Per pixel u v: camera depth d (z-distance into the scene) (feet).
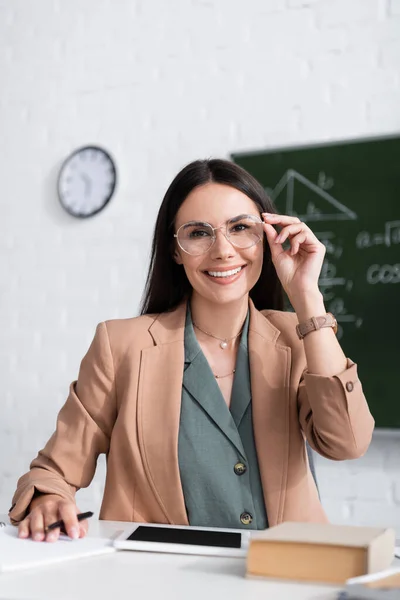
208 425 4.05
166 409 4.08
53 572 2.60
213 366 4.29
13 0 10.24
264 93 8.77
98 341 4.38
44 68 10.05
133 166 9.36
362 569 2.43
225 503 3.91
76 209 9.53
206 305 4.30
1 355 9.75
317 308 3.98
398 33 8.21
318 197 8.29
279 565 2.53
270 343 4.26
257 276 4.28
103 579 2.51
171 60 9.32
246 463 3.98
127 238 9.30
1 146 10.14
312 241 4.17
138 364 4.22
